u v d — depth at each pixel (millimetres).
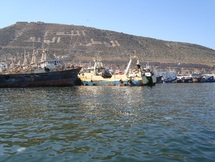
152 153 14453
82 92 60125
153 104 37000
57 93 57062
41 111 30250
